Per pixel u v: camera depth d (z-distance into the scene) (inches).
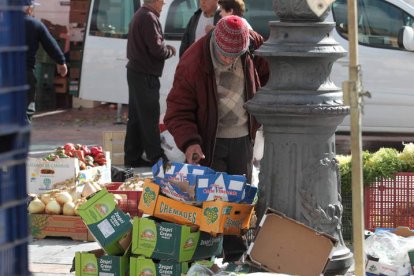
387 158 375.9
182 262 287.0
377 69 606.9
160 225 288.4
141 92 553.3
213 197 288.5
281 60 296.5
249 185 309.7
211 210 287.9
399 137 631.8
